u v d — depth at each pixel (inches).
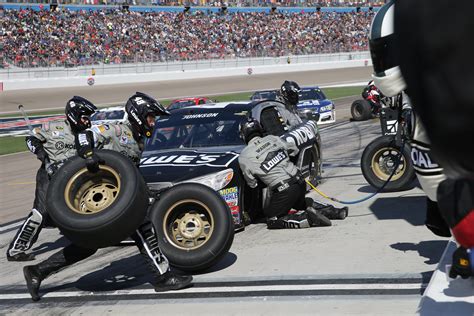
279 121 419.5
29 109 1879.9
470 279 175.6
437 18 47.7
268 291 250.5
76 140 243.8
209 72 2802.7
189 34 2960.1
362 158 453.1
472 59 46.9
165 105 1796.3
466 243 88.2
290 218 357.7
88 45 2573.8
